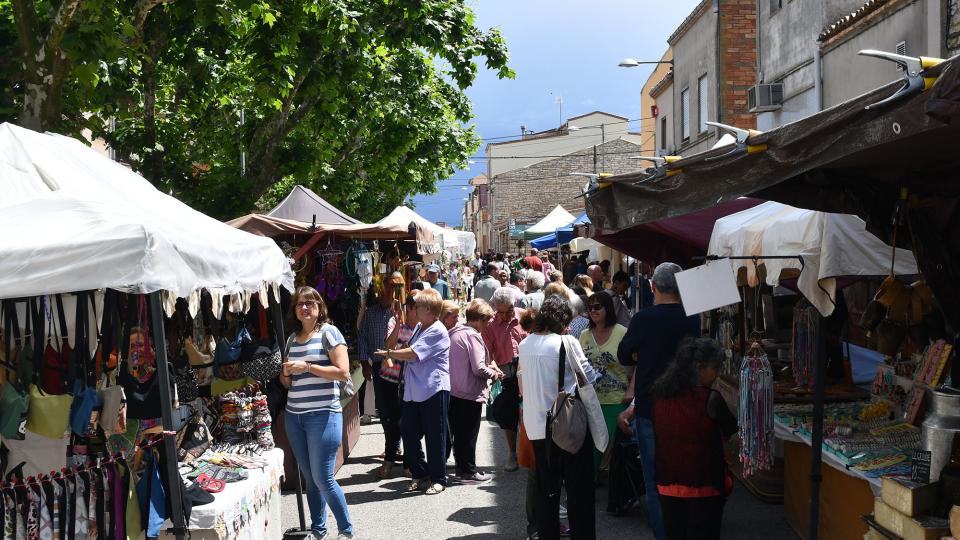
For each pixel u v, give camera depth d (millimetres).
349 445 9281
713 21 20766
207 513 4641
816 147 3268
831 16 14453
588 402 5598
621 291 12625
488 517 6965
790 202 4680
